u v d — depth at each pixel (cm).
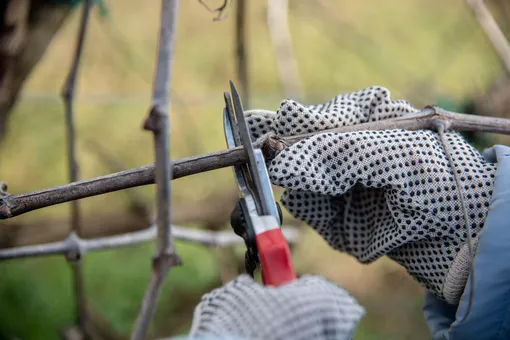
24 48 124
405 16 396
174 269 215
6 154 261
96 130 276
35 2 123
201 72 332
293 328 53
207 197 207
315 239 237
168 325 198
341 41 307
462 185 69
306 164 66
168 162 53
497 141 156
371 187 70
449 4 410
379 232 74
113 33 297
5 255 106
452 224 68
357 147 68
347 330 55
